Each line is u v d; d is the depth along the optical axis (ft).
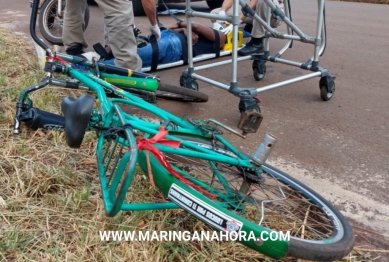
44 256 5.57
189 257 5.72
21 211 6.37
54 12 16.25
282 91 12.75
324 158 8.84
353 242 5.64
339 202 7.41
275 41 19.42
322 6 11.17
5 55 13.24
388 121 10.73
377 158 8.91
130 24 11.00
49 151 8.04
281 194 6.64
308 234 6.24
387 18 26.45
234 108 11.30
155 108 7.29
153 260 5.62
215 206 5.12
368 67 15.48
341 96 12.44
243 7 10.81
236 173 6.44
